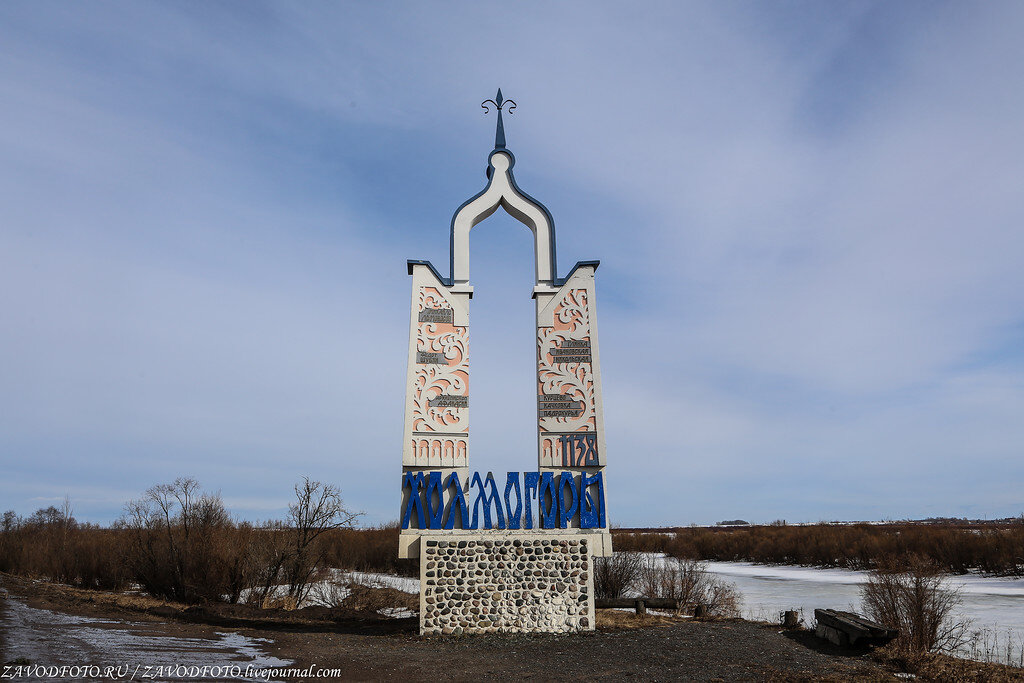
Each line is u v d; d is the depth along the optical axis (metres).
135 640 15.76
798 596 35.28
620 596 26.12
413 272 19.56
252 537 30.16
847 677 12.70
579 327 19.50
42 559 33.91
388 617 23.91
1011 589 35.66
